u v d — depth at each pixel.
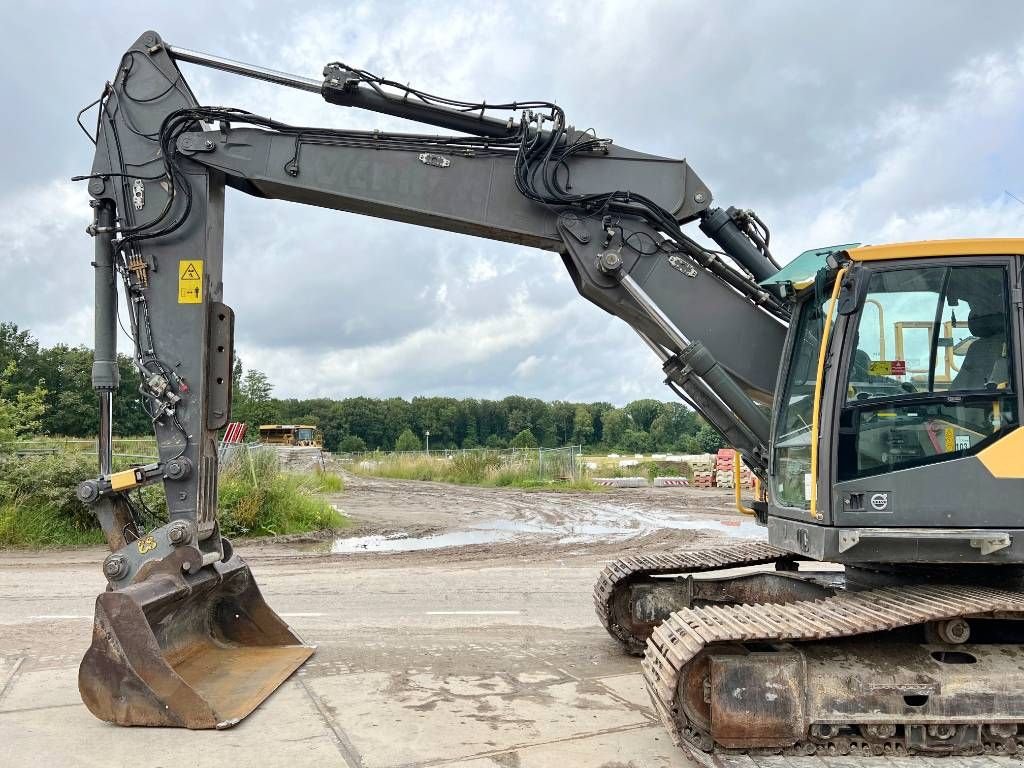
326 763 4.64
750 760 4.53
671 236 6.43
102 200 6.38
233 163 6.39
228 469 16.77
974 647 4.86
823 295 5.48
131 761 4.66
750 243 6.48
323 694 5.92
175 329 6.27
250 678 6.14
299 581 11.00
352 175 6.46
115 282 6.39
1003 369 5.01
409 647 7.36
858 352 5.05
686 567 7.19
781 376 5.94
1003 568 5.37
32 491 14.52
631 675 6.50
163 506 13.46
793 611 4.99
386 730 5.19
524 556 13.47
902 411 5.00
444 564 12.57
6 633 7.80
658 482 31.27
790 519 5.55
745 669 4.59
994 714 4.61
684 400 6.38
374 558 13.20
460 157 6.50
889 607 4.84
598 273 6.39
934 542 4.84
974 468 4.89
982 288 5.06
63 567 11.84
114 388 6.32
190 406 6.23
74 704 5.67
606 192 6.48
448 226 6.63
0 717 5.40
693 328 6.34
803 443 5.47
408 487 30.52
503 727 5.27
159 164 6.39
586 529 17.38
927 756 4.63
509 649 7.33
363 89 6.49
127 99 6.46
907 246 5.05
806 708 4.59
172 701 5.19
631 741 5.03
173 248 6.33
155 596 5.48
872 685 4.61
